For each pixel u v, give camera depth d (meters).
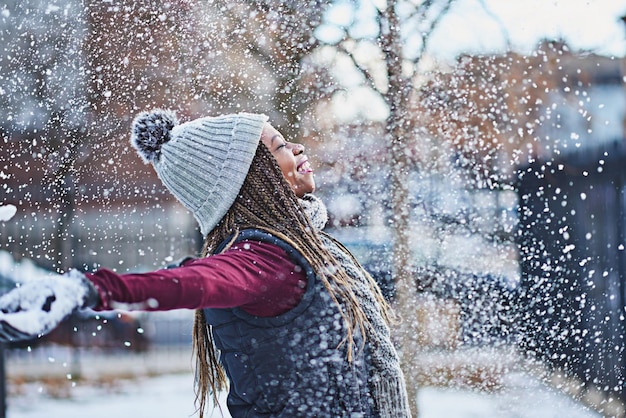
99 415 5.86
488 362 4.63
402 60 4.42
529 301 4.69
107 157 4.56
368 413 1.86
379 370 1.91
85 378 7.22
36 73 4.32
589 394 4.56
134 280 1.47
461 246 4.94
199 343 2.14
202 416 2.17
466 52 4.68
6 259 6.57
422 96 4.62
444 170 4.87
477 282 4.82
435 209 4.95
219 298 1.61
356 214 5.12
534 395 4.41
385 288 4.68
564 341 4.60
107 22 4.24
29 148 4.54
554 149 5.16
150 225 7.61
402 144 4.53
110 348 8.23
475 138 4.82
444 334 4.74
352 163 4.95
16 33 4.25
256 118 2.03
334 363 1.82
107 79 4.31
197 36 4.29
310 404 1.83
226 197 1.98
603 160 5.24
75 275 1.41
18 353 8.00
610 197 5.13
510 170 5.09
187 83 4.35
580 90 5.27
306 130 4.64
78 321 7.99
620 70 5.36
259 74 4.46
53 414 5.96
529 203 5.16
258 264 1.73
